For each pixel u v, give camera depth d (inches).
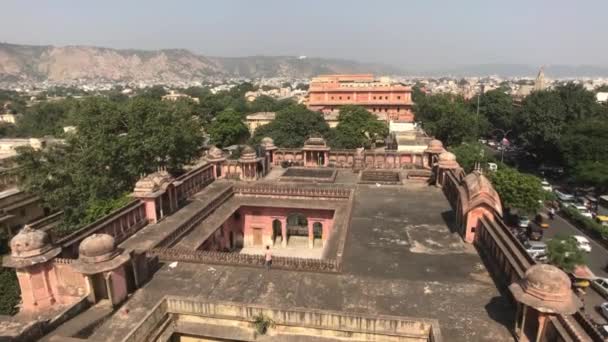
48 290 708.0
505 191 1736.0
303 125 2815.0
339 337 590.9
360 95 3927.2
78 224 1277.1
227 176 1482.5
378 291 679.1
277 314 599.8
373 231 941.2
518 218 1807.3
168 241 888.3
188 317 637.9
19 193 1643.7
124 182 1488.7
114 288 649.0
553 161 2728.8
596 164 2124.8
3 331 554.9
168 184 1063.6
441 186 1283.2
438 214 1049.5
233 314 616.4
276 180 1445.6
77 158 1443.2
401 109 3870.6
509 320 596.4
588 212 1942.7
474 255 813.9
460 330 573.9
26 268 682.2
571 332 471.5
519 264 629.0
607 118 2559.1
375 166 1574.8
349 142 2751.0
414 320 563.2
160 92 7052.2
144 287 708.7
